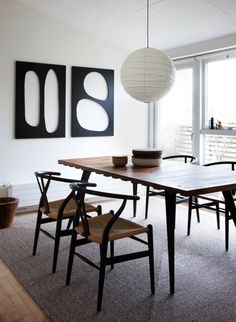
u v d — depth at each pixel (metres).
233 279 2.58
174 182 2.45
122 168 3.12
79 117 4.84
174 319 2.06
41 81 4.48
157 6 3.72
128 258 2.25
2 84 4.23
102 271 2.14
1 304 2.24
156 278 2.58
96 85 4.96
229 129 4.38
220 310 2.16
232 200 3.07
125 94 5.25
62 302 2.25
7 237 3.46
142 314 2.11
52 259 2.92
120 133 5.26
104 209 4.54
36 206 4.52
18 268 2.75
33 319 2.07
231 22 3.80
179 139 5.13
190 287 2.45
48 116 4.60
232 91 4.37
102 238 2.15
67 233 2.71
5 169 4.35
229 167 4.46
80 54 4.78
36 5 4.27
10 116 4.33
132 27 4.39
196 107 4.78
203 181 2.48
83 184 2.44
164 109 5.34
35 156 4.55
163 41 4.68
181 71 5.04
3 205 3.66
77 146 4.88
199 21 3.90
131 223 2.47
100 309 2.16
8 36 4.23
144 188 5.45
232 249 3.17
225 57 4.40
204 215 4.29
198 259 2.94
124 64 3.04
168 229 2.37
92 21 4.43
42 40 4.47
